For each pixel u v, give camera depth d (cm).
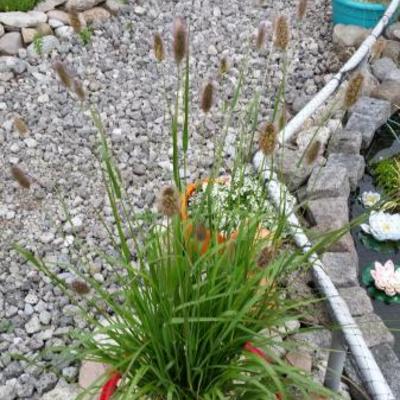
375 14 235
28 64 213
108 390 103
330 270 148
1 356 132
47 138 188
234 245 105
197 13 246
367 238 169
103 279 148
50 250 156
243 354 101
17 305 143
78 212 166
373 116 200
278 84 216
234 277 99
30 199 170
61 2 234
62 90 205
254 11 251
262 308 107
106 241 158
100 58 220
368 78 217
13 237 159
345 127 196
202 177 176
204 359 100
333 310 121
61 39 224
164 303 99
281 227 110
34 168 178
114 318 139
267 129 94
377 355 132
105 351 107
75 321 139
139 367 106
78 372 129
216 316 102
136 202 170
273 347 123
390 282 152
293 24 248
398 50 233
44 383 126
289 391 113
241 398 105
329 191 170
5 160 180
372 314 140
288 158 178
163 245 108
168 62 220
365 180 188
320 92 187
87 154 183
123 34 232
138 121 196
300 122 179
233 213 115
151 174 179
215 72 216
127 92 207
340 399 100
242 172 123
